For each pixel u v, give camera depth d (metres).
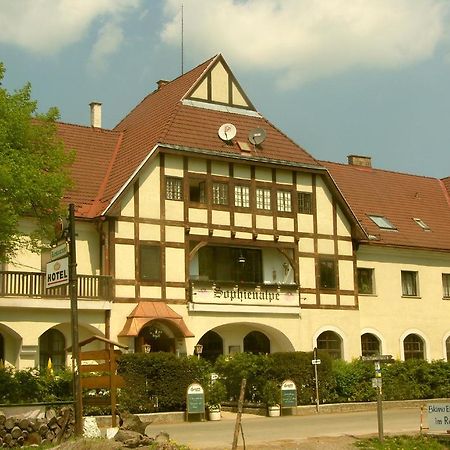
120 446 16.30
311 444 19.55
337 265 36.00
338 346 35.78
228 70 36.03
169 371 26.47
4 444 17.58
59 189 22.19
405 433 21.97
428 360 38.25
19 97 22.67
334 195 36.34
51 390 24.06
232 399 29.64
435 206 43.88
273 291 33.84
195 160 32.66
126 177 31.09
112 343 20.56
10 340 28.56
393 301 38.31
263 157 34.06
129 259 30.58
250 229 33.53
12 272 27.89
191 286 31.75
